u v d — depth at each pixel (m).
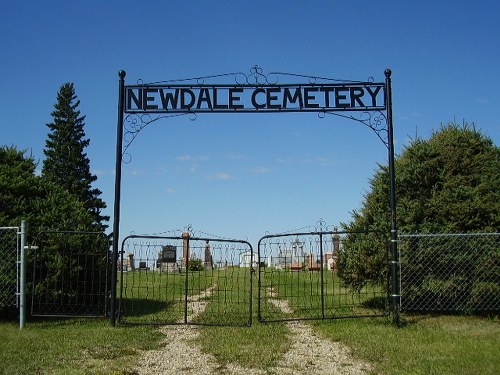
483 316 10.76
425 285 10.64
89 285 11.50
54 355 7.79
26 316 10.93
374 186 12.66
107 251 10.94
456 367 6.95
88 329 9.93
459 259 10.50
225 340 9.00
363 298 13.68
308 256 17.33
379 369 7.14
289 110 10.79
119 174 10.52
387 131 10.62
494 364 7.03
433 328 9.77
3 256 10.56
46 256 10.96
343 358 7.82
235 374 6.96
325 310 12.34
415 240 10.80
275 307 13.29
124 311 12.33
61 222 11.41
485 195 11.01
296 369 7.21
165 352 8.20
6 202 11.20
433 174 11.62
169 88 10.88
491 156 11.61
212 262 13.59
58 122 43.53
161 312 12.29
